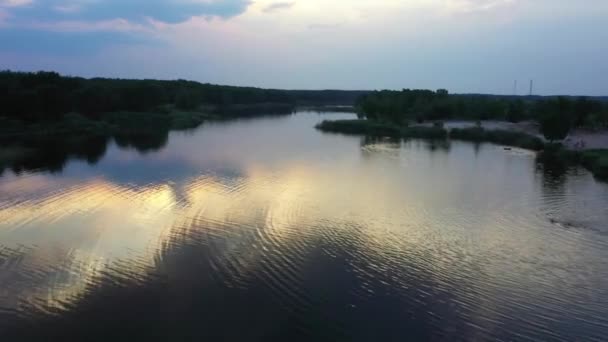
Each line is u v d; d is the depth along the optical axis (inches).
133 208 1249.4
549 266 923.4
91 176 1660.9
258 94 7751.0
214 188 1476.4
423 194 1471.5
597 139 2992.1
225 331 686.5
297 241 1027.9
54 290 798.5
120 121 3686.0
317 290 810.8
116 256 937.5
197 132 3331.7
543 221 1206.3
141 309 740.7
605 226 1167.0
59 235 1050.1
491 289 826.2
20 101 3097.9
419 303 774.5
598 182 1702.8
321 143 2807.6
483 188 1577.3
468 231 1120.2
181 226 1107.9
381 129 3609.7
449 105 4618.6
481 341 674.2
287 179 1651.1
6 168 1820.9
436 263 930.7
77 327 690.8
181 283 826.2
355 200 1375.5
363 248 999.0
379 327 703.7
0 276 845.8
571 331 700.0
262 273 869.8
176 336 672.4
